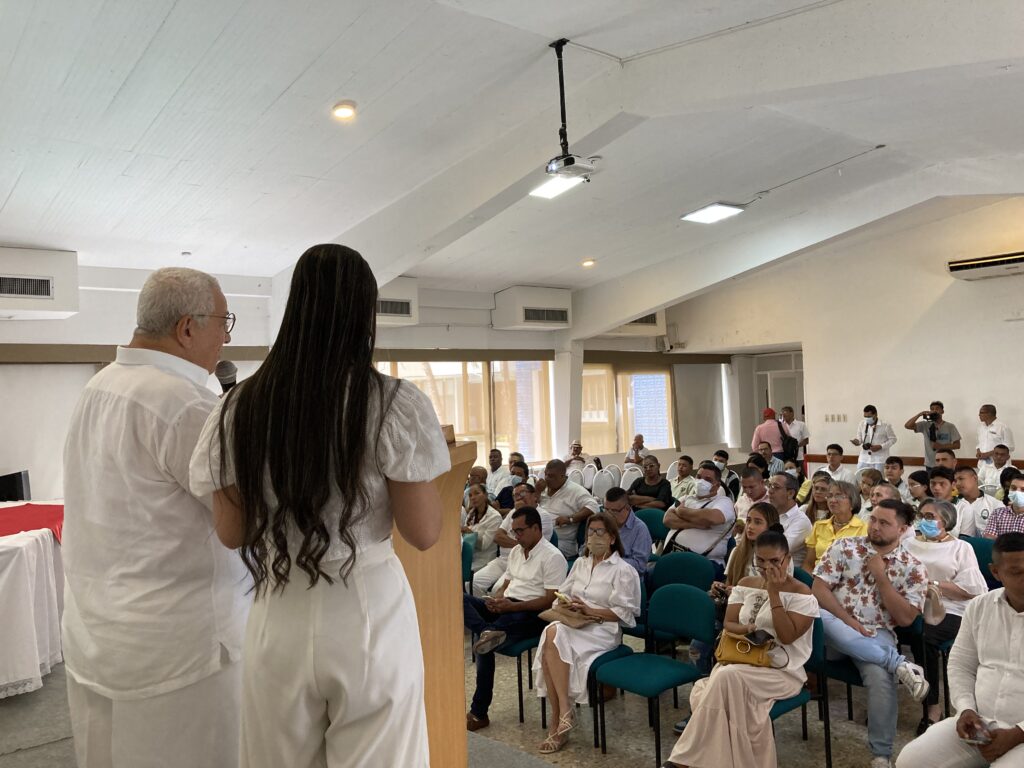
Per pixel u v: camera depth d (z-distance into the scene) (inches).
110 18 119.3
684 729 127.2
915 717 140.0
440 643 60.6
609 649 140.6
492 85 162.2
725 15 140.3
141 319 52.9
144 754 48.8
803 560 171.6
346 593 37.7
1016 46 118.4
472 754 100.1
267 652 37.8
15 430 256.4
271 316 293.1
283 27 127.7
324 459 36.0
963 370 366.6
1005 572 95.7
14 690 110.6
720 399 542.9
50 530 126.0
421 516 39.1
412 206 217.0
